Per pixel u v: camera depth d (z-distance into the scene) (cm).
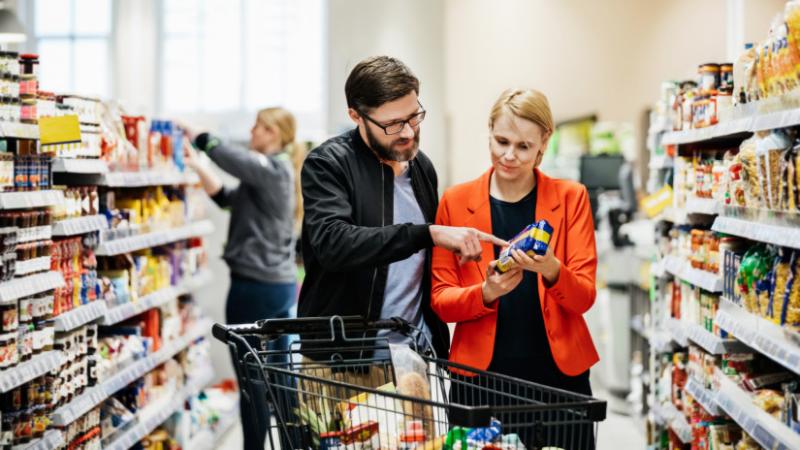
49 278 306
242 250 498
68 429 328
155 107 1034
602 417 188
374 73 241
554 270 233
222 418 562
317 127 1024
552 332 251
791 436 266
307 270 262
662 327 438
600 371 640
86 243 355
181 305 492
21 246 290
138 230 411
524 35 987
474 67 998
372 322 238
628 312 607
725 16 948
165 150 454
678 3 956
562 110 982
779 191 268
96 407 358
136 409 405
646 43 966
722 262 336
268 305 500
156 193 447
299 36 1029
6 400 299
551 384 255
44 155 314
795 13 252
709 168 356
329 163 252
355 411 215
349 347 233
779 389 314
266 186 494
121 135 401
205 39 1034
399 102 240
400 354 221
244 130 1004
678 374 414
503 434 228
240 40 1034
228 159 486
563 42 980
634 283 602
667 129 433
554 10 980
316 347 251
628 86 970
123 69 1027
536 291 256
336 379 234
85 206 350
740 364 335
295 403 219
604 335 638
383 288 254
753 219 294
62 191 328
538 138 247
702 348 382
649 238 626
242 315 500
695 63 956
